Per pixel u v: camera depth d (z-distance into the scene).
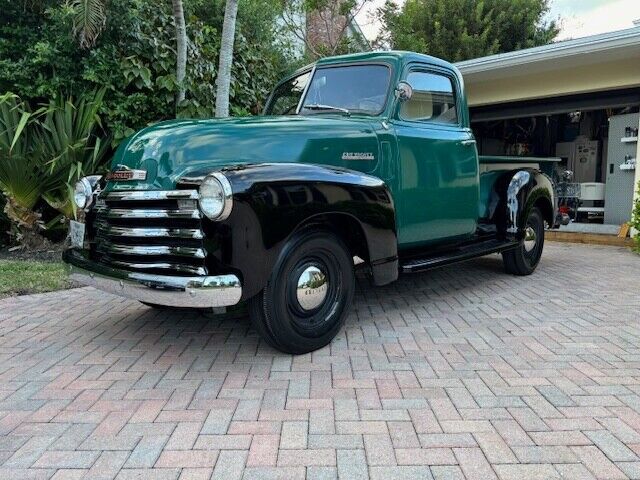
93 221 3.93
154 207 3.45
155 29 7.94
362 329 4.38
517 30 17.25
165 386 3.26
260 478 2.31
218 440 2.62
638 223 8.23
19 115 6.98
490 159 6.02
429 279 6.37
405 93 4.39
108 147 7.60
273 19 11.28
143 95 7.63
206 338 4.15
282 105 5.22
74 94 7.43
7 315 4.75
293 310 3.64
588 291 5.70
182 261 3.30
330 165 3.96
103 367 3.57
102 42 7.38
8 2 7.21
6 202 7.12
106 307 5.02
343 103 4.72
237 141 3.72
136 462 2.43
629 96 9.30
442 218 5.00
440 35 16.67
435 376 3.39
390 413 2.89
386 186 4.12
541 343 4.01
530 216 6.43
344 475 2.33
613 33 7.93
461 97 5.31
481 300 5.33
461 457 2.46
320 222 3.72
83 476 2.33
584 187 11.03
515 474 2.33
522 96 10.42
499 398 3.07
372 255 3.99
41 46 6.93
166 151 3.60
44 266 6.46
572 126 12.92
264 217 3.26
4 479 2.30
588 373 3.43
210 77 8.60
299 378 3.36
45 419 2.84
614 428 2.72
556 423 2.77
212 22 9.45
